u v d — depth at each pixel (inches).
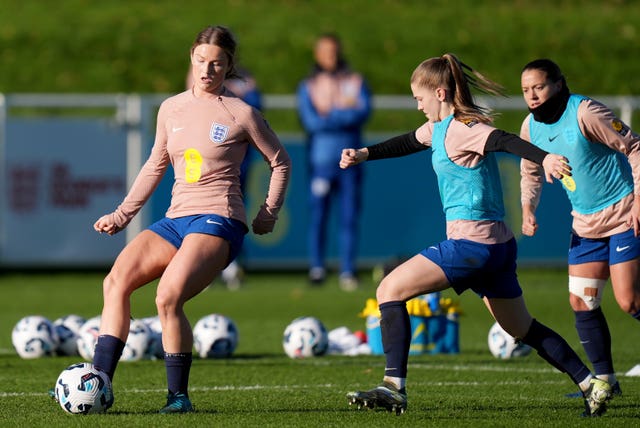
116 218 974.4
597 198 1010.7
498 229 915.4
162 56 3971.5
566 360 946.1
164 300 914.1
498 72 3976.4
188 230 932.6
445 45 4116.6
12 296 2329.0
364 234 2605.8
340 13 4411.9
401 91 3784.5
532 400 1061.1
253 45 4040.4
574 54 4128.9
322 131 2397.9
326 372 1298.0
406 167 2613.2
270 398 1071.6
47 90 3722.9
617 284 1008.2
